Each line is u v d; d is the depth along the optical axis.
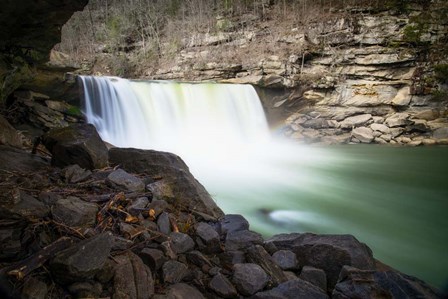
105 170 4.94
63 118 10.20
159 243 3.62
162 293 3.00
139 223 3.81
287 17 21.38
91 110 11.54
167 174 5.17
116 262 3.01
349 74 17.48
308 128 17.48
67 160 5.00
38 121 9.17
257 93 17.08
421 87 16.67
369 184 10.02
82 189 4.24
